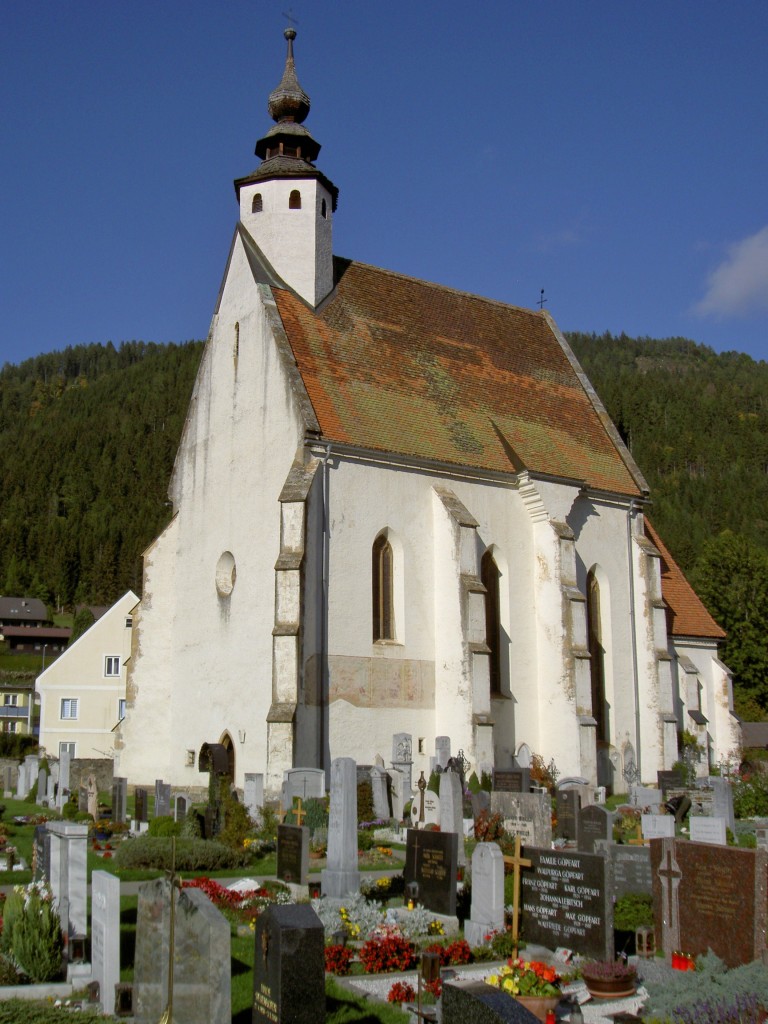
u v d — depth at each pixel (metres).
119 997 13.54
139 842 24.66
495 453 44.88
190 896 12.49
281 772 34.06
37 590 169.12
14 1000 13.74
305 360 41.06
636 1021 13.55
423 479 41.62
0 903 17.30
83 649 71.06
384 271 48.66
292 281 44.06
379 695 38.44
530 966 14.91
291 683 34.91
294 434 39.12
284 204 44.69
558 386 52.69
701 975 14.98
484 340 50.78
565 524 45.28
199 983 12.08
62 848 15.97
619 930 18.28
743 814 35.44
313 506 37.50
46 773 41.53
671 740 48.94
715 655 57.62
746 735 74.62
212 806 28.75
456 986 10.98
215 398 43.88
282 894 20.97
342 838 21.06
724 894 16.36
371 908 19.36
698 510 166.88
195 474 44.19
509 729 42.78
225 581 41.56
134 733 43.22
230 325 43.88
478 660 39.38
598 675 47.69
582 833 26.69
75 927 15.66
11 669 132.75
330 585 37.72
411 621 40.00
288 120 46.88
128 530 178.00
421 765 39.09
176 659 43.22
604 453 51.28
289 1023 12.06
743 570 88.19
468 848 26.41
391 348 45.38
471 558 40.59
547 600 44.38
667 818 26.97
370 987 15.70
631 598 49.88
